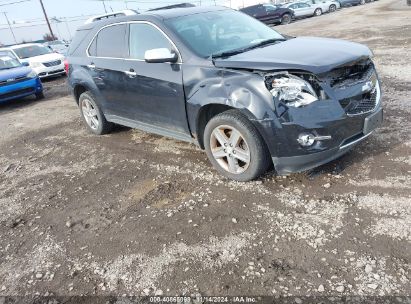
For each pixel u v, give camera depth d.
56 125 7.96
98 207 4.16
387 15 19.95
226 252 3.11
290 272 2.80
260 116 3.57
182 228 3.52
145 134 6.29
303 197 3.68
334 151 3.61
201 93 4.05
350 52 3.85
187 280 2.88
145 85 4.81
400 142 4.44
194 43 4.42
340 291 2.56
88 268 3.20
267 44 4.62
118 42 5.35
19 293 3.04
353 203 3.47
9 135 7.77
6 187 5.11
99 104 6.16
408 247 2.86
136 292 2.85
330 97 3.50
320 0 34.53
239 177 4.07
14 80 10.70
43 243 3.66
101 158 5.56
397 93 6.35
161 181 4.50
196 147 5.35
